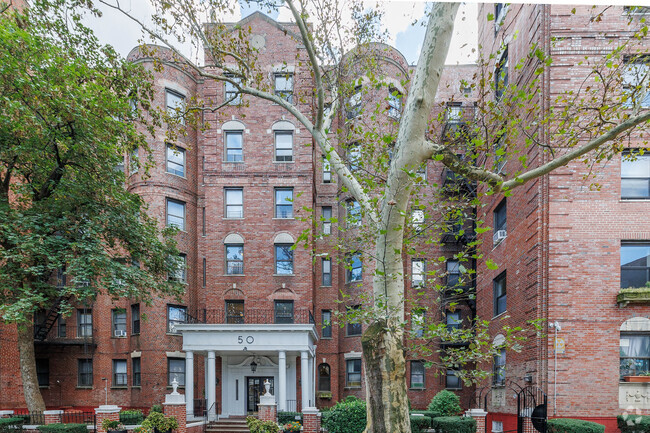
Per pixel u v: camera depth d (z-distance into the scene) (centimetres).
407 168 723
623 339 1239
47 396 2155
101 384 2141
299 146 2209
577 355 1227
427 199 2188
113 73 1551
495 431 1585
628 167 1298
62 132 1370
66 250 1292
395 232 748
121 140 1555
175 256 1700
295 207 2186
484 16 1895
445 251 2219
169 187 2139
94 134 1359
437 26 686
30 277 1384
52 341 2125
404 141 727
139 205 1608
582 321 1245
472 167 752
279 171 2200
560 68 1304
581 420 1124
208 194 2195
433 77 702
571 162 1305
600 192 1291
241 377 2080
